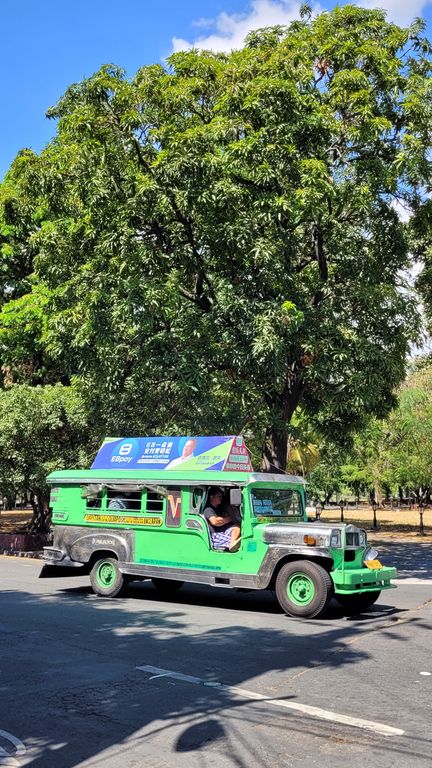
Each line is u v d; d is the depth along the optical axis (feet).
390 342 55.26
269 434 57.16
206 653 26.71
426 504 196.54
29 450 70.03
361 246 56.34
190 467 39.40
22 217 76.79
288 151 48.14
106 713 19.69
